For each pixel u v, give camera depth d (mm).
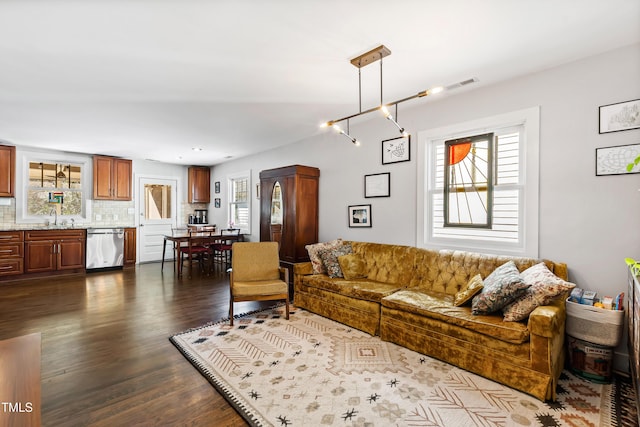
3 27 1954
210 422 1743
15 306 3754
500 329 2074
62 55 2322
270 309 3695
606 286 2371
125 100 3244
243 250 3758
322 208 4656
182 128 4328
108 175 6285
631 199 2270
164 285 4840
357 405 1881
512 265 2529
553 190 2611
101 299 4059
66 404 1881
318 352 2561
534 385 1939
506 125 2900
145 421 1742
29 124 4086
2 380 1151
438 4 1792
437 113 3361
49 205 5797
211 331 3002
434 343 2422
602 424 1710
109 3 1733
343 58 2424
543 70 2660
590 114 2434
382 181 3871
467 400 1924
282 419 1758
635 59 2250
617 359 2268
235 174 6797
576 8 1835
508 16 1911
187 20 1910
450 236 3334
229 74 2674
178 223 7512
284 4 1772
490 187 3072
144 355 2516
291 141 5148
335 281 3379
